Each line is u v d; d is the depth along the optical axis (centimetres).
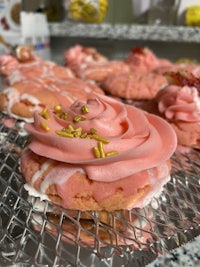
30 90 17
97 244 9
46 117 12
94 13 27
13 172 13
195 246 9
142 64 25
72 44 31
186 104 15
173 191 12
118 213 11
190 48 30
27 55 24
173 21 28
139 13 29
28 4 28
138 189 11
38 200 11
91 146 11
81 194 11
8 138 15
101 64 24
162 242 9
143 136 12
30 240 10
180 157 14
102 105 12
